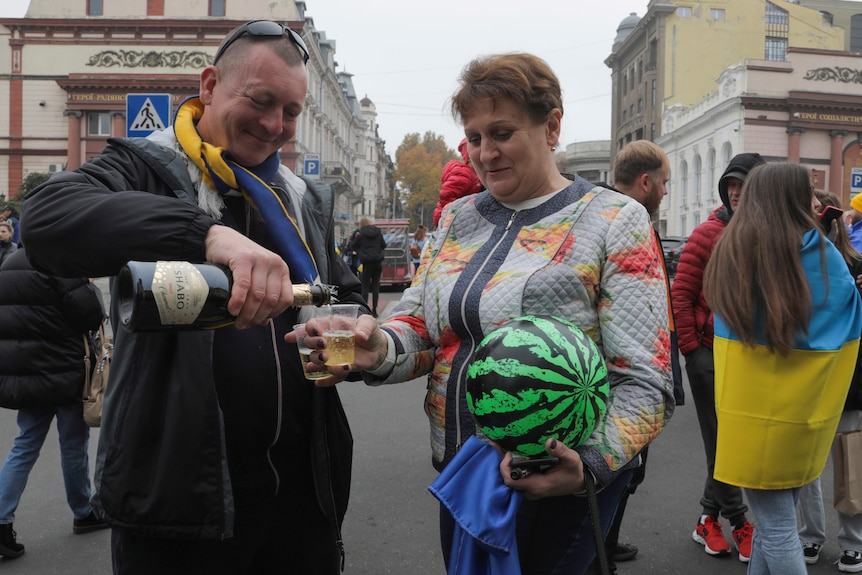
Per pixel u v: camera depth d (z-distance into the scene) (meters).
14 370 3.55
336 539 2.05
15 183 38.94
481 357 1.55
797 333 2.39
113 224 1.42
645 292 1.68
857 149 37.06
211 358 1.72
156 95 7.37
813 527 3.52
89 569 3.51
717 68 47.88
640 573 3.44
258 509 1.88
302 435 1.95
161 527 1.68
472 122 1.74
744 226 2.49
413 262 23.42
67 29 38.19
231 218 1.89
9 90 38.62
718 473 2.58
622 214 1.72
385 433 5.86
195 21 37.69
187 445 1.67
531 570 1.72
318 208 2.12
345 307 1.66
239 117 1.81
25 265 3.55
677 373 3.22
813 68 36.59
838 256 2.45
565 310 1.68
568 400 1.48
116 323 1.77
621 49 54.62
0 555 3.61
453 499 1.60
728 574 3.42
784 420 2.43
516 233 1.78
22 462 3.62
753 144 36.44
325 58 51.03
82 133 38.06
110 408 1.76
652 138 49.28
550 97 1.71
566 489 1.54
